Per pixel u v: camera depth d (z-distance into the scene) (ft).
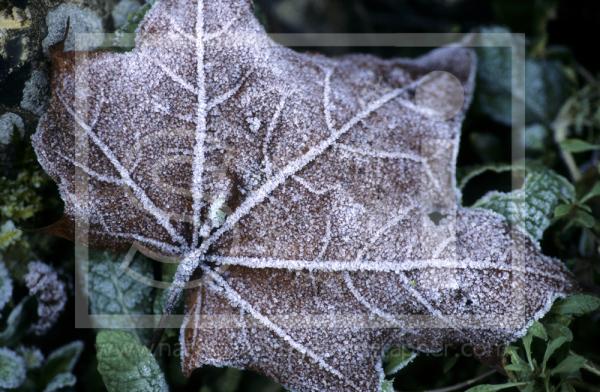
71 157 0.87
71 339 0.96
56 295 0.95
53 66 0.88
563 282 0.89
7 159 0.92
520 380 0.88
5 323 0.93
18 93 0.89
